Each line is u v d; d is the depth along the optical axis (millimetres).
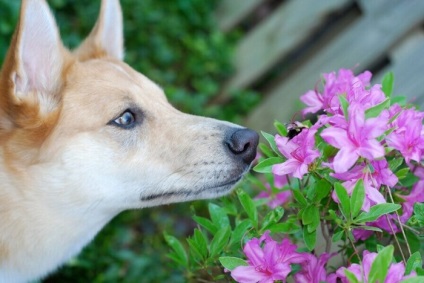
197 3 1487
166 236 914
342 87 844
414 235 837
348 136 768
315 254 880
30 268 975
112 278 1175
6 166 936
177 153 941
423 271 778
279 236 895
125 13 1442
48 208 944
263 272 803
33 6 913
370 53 1291
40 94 930
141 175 942
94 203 945
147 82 993
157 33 1453
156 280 1175
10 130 934
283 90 1358
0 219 945
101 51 1026
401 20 1266
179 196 944
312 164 800
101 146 933
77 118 931
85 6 1432
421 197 833
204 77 1431
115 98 943
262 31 1410
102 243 1214
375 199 785
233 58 1430
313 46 1402
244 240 850
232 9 1485
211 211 879
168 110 967
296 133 824
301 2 1373
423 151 803
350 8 1403
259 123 1372
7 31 1274
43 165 932
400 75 1236
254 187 1147
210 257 853
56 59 939
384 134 787
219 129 945
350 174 796
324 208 828
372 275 746
